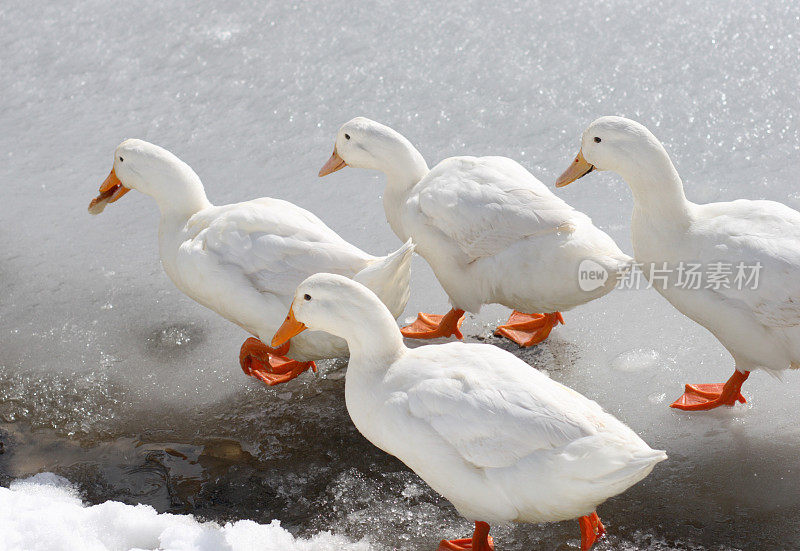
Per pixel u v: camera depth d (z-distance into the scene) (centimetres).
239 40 1557
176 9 1645
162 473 846
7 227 1209
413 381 724
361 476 831
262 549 740
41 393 949
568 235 878
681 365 948
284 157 1312
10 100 1466
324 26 1566
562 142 1277
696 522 762
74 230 1207
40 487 826
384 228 1173
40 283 1114
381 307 742
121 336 1030
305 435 884
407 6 1590
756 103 1299
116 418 916
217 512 800
